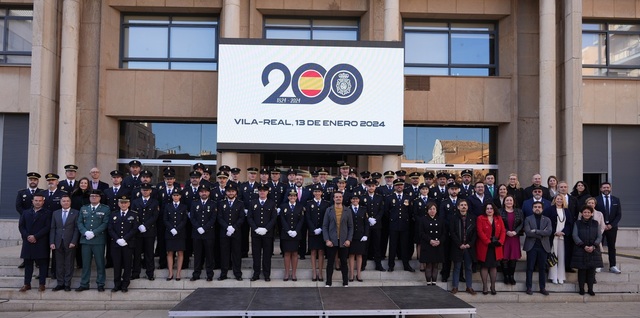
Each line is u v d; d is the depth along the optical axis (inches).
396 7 607.8
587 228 418.9
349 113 584.1
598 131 677.3
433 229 415.5
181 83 641.6
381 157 635.5
